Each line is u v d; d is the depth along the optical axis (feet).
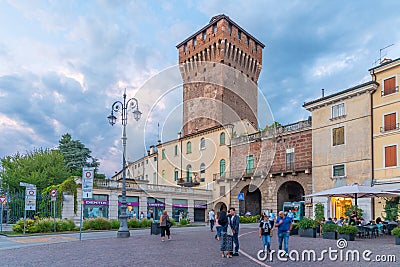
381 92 96.27
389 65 94.17
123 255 41.65
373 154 96.12
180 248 48.26
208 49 122.93
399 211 84.94
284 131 124.77
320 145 110.11
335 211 101.65
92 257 40.29
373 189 69.62
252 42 141.49
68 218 95.91
